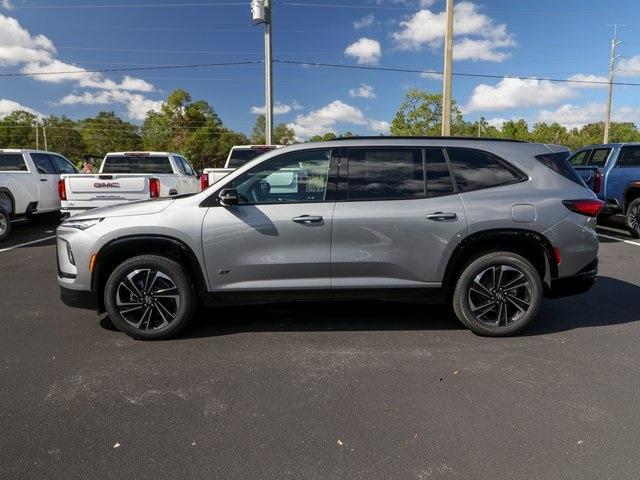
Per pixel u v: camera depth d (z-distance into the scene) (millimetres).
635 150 10805
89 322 5211
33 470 2734
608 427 3139
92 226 4535
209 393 3625
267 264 4551
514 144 4805
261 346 4520
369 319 5246
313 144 4727
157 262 4551
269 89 19719
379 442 2994
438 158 4695
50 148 102500
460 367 4047
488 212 4539
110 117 98000
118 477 2680
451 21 18438
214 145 74062
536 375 3891
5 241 10781
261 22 19094
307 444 2979
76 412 3357
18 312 5559
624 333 4812
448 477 2668
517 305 4676
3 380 3840
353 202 4578
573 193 4660
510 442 2982
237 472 2719
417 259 4570
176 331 4672
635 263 8039
